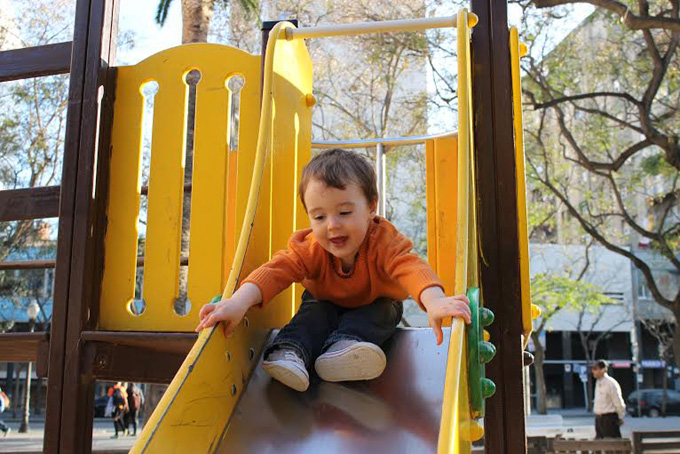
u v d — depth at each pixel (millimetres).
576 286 18828
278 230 2467
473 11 2691
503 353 2416
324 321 2105
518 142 2568
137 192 3051
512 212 2508
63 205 2967
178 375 1624
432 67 11703
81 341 2822
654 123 12234
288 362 1882
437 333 1710
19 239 12633
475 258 2041
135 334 2695
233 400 1873
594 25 12820
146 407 9102
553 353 35281
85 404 2857
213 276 2863
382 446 1670
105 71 3123
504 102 2586
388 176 12992
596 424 9578
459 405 1491
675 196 14117
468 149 2043
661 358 30016
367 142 3926
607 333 31172
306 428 1778
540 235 22469
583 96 11727
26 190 3201
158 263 2936
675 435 7605
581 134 13812
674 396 28922
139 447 1435
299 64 2811
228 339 1879
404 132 12125
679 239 13547
